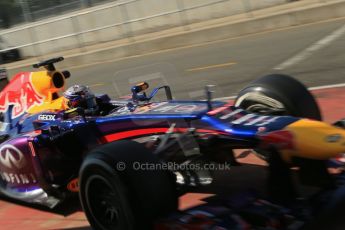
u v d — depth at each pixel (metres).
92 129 4.93
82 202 4.16
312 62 10.51
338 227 3.55
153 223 3.74
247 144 4.02
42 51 22.48
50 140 5.09
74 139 5.12
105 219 4.02
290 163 3.84
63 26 21.67
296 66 10.45
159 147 4.18
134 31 21.67
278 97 4.71
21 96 5.85
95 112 5.32
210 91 4.66
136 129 4.65
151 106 4.84
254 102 4.89
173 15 20.52
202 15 20.20
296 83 4.89
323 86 8.59
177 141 4.32
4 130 5.98
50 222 4.95
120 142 3.95
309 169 3.85
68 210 5.16
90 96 5.37
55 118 5.30
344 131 3.90
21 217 5.20
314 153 3.69
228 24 16.73
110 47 19.08
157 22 21.05
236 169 5.52
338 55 10.64
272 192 3.88
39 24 21.20
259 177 5.21
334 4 15.34
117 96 5.98
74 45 21.50
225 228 3.53
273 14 16.36
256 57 12.23
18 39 22.64
